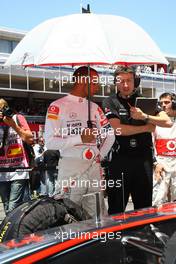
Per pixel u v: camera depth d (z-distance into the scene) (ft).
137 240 6.66
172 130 15.90
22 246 6.10
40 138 19.13
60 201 8.63
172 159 15.92
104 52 9.95
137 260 6.53
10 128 14.58
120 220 7.03
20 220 7.81
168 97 15.31
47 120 10.70
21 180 14.48
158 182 15.92
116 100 11.35
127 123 11.16
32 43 10.85
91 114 11.05
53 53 10.02
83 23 10.34
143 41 10.77
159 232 6.95
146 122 10.84
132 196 11.72
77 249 6.20
